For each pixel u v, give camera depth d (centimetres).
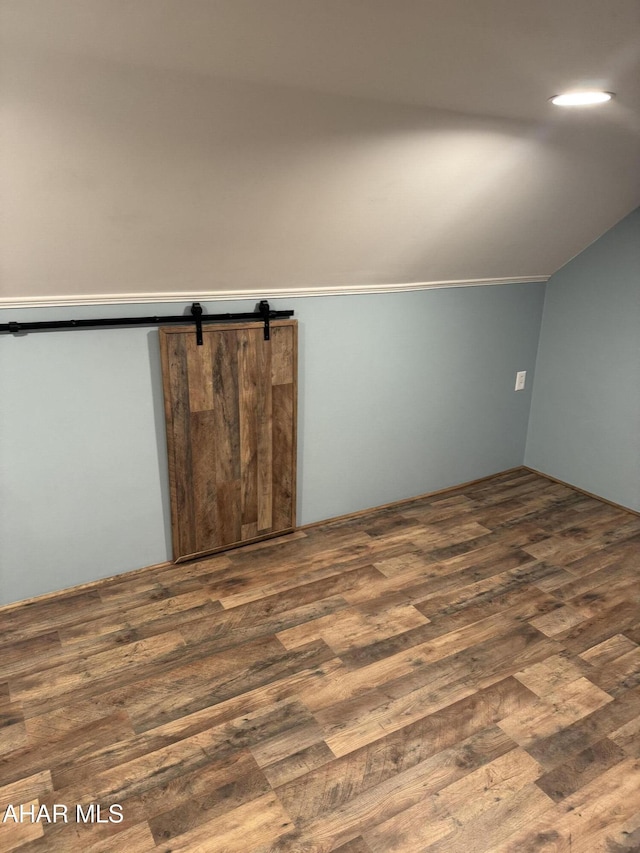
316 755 158
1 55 106
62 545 215
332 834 138
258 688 179
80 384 202
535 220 239
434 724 168
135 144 136
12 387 192
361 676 184
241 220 177
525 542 261
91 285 188
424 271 251
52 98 119
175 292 207
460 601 220
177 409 218
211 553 244
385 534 265
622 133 186
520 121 166
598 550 255
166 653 192
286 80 127
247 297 223
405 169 176
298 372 243
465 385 297
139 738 162
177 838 137
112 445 214
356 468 275
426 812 144
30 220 153
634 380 276
